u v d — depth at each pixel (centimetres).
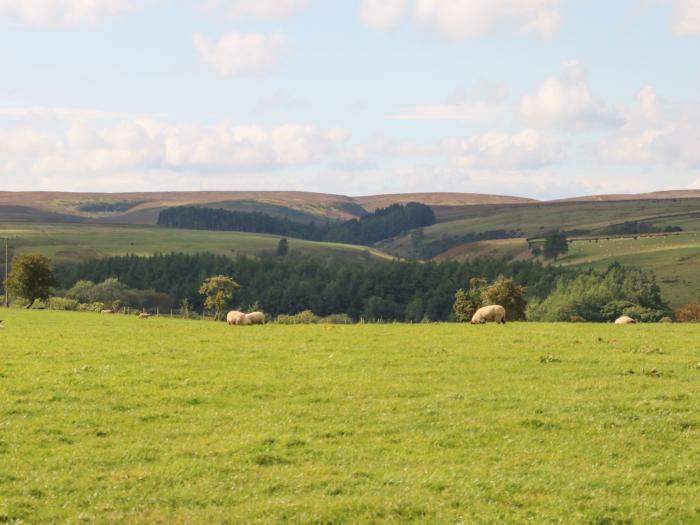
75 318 7381
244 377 3030
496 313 5162
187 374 3094
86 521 1625
